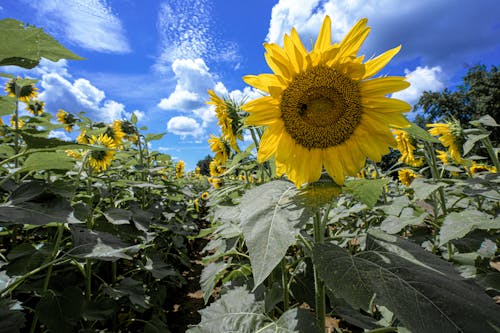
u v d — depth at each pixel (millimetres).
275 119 1629
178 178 9586
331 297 2037
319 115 1581
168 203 6203
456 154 3342
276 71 1543
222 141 4207
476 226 1991
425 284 1037
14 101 1889
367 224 3312
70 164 1562
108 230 3188
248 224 1124
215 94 2650
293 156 1633
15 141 3051
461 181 2449
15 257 1962
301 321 1453
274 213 1146
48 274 1934
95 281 3562
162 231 5125
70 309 1816
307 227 2871
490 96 31797
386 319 1979
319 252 1221
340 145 1623
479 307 975
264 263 970
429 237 3049
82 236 1987
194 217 7992
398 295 1000
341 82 1521
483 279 2127
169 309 4379
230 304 1982
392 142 1573
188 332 1710
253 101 1576
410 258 1322
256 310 1869
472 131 3014
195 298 4754
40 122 2922
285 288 2020
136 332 3512
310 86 1528
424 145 3324
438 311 947
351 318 1834
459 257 2340
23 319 1391
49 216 1365
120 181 3324
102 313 2307
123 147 5633
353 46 1453
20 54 985
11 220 1249
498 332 895
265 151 1675
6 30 889
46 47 988
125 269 4355
